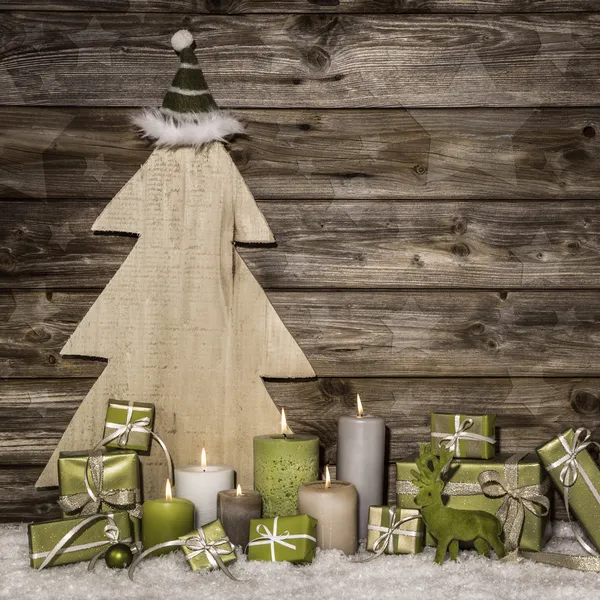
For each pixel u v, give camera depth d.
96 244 1.40
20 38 1.38
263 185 1.41
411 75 1.41
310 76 1.40
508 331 1.43
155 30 1.39
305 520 1.17
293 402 1.42
